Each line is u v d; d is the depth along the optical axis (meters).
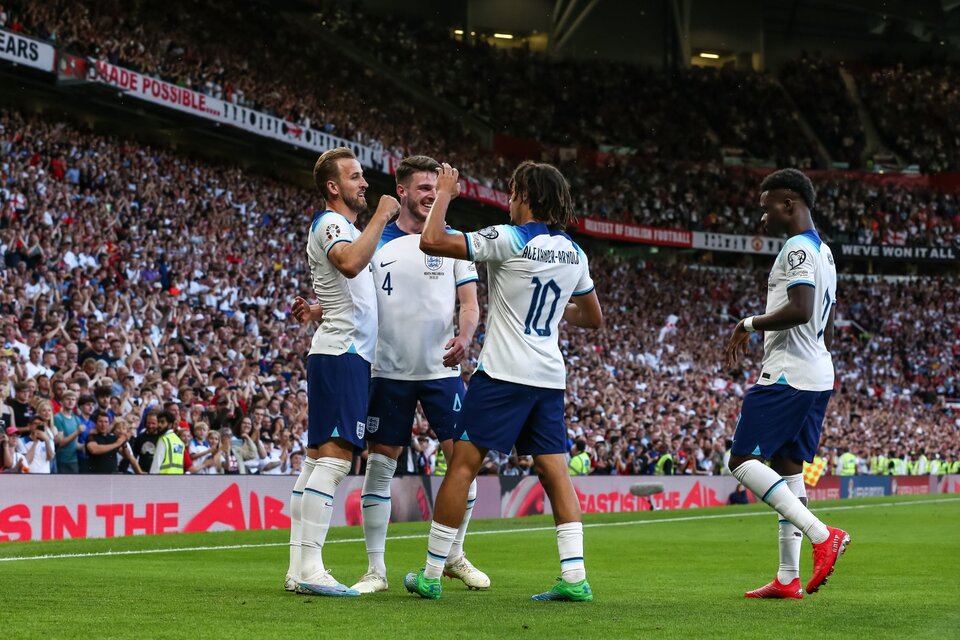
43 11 25.61
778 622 4.72
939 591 6.50
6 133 23.64
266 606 5.12
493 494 19.48
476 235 5.42
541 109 51.38
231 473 16.22
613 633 4.29
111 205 24.36
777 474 5.98
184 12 35.50
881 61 62.41
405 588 6.25
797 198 6.23
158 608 5.02
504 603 5.41
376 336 6.13
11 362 15.52
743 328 6.08
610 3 57.59
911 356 46.84
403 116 42.16
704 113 55.91
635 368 34.47
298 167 35.97
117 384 16.38
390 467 6.48
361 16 48.28
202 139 32.69
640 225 45.47
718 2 59.84
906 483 34.03
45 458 13.86
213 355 19.44
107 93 27.39
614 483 22.38
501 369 5.48
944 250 51.28
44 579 6.72
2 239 19.80
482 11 54.75
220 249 25.91
